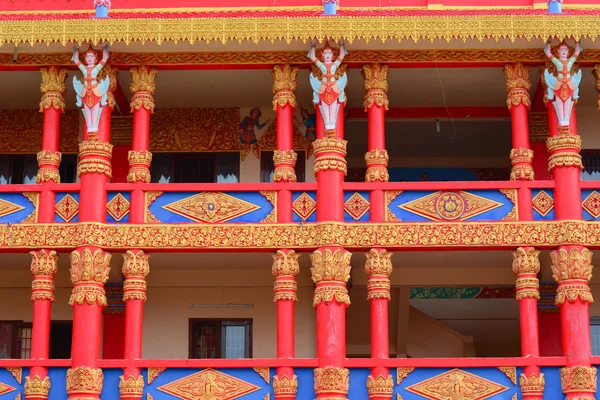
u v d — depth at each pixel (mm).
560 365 20938
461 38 21672
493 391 20875
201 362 21234
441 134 27328
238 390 21109
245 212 22062
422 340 27938
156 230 21891
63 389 21203
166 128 26328
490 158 29203
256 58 22844
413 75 23641
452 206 21938
